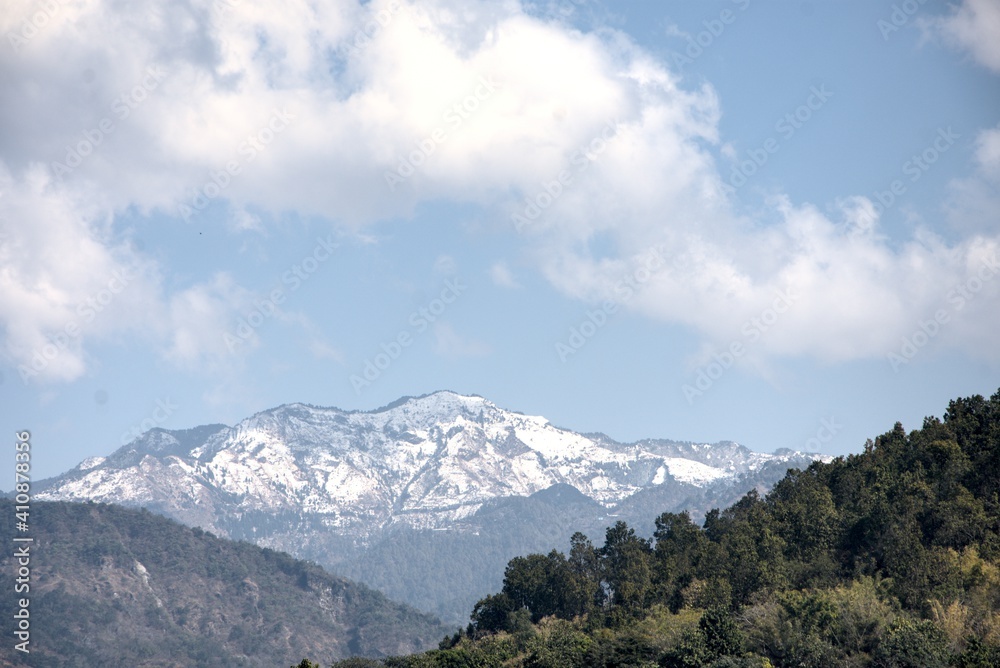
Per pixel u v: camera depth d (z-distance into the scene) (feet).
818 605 519.60
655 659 526.16
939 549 566.77
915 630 476.54
